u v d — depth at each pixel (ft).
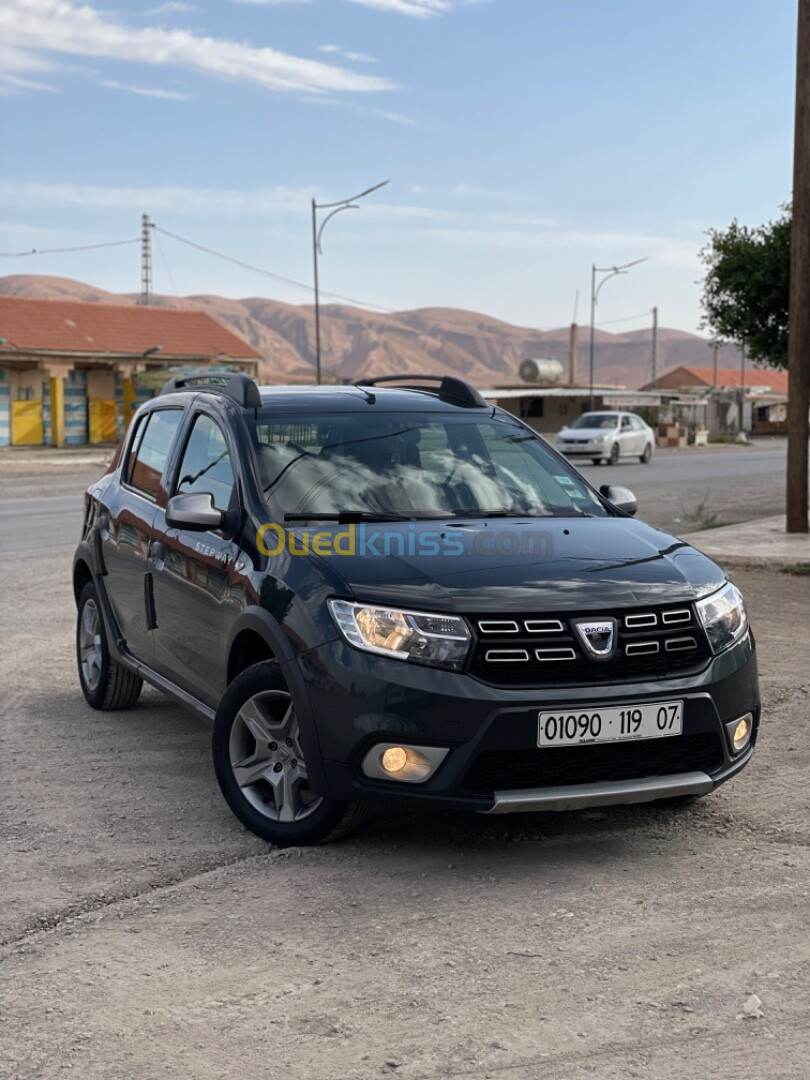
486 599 14.19
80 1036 10.68
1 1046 10.52
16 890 14.15
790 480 48.19
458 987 11.50
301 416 18.49
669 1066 10.07
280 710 15.85
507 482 18.12
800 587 36.70
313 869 14.62
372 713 13.96
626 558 15.62
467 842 15.53
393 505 17.02
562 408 231.30
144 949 12.47
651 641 14.52
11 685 25.29
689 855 15.01
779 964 11.93
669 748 14.65
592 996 11.29
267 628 15.23
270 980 11.71
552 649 14.05
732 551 42.16
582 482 18.93
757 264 56.44
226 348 175.11
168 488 19.90
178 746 20.51
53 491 87.92
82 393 164.04
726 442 221.25
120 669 22.38
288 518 16.46
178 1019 10.96
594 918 13.09
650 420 221.05
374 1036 10.61
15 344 152.76
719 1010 11.00
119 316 172.24
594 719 14.02
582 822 16.30
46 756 19.90
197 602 17.69
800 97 44.09
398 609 14.14
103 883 14.34
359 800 14.23
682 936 12.60
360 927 12.92
